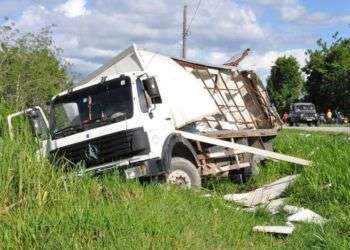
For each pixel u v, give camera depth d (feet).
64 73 64.75
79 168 30.94
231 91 52.49
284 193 38.52
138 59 41.39
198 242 24.34
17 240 21.77
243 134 49.47
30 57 59.98
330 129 125.39
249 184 47.06
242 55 54.90
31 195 25.48
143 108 35.42
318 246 25.70
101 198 27.43
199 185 37.42
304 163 44.47
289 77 235.40
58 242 21.81
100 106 36.11
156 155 34.81
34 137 31.71
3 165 25.94
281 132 62.85
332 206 32.35
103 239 22.65
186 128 43.04
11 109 38.99
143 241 22.68
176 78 42.86
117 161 34.68
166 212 26.66
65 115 36.96
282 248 26.23
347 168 37.68
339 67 221.66
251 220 30.12
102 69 42.78
